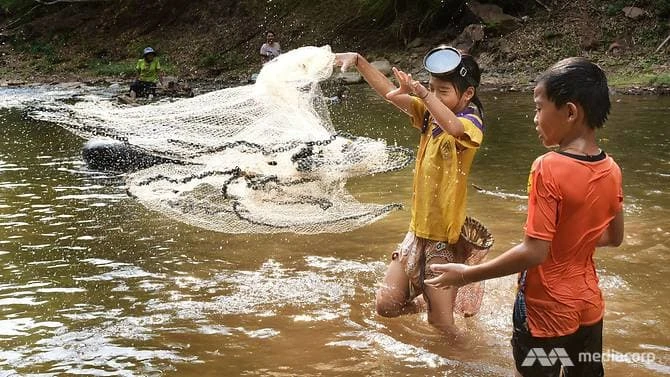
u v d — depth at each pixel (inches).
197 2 1066.7
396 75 140.1
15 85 884.0
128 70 950.4
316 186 170.7
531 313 112.0
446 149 146.7
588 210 107.7
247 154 169.0
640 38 717.3
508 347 147.6
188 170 175.8
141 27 1074.7
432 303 151.0
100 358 143.3
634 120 425.1
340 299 174.1
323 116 186.2
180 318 163.0
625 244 206.1
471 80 148.3
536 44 754.2
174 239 222.5
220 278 188.5
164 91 649.6
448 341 150.1
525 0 820.6
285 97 175.2
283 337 152.6
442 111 139.4
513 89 641.6
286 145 168.1
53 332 155.9
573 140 109.4
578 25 758.5
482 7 816.9
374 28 912.3
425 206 149.0
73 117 189.9
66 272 193.6
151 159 209.0
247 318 163.0
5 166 338.0
